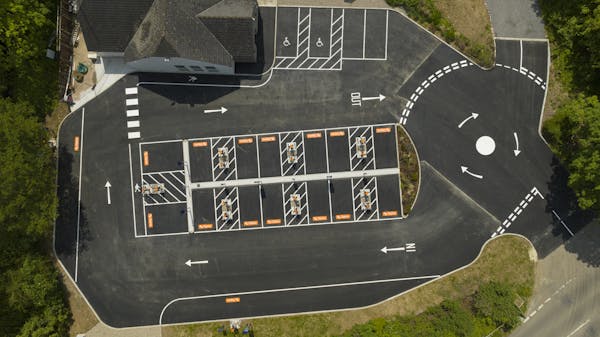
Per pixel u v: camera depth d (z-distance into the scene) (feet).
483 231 110.22
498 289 106.11
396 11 110.22
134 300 111.45
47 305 105.60
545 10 109.60
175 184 111.65
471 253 110.22
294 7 110.52
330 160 110.63
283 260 110.73
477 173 110.11
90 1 100.07
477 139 110.32
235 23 101.09
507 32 110.22
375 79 110.42
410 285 110.42
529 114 110.11
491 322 107.34
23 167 93.81
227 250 111.14
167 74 111.45
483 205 110.52
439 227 110.52
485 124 110.22
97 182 112.16
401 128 110.22
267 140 110.73
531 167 110.01
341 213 110.63
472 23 109.81
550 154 110.01
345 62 110.63
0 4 98.48
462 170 110.32
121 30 102.53
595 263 109.70
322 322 110.11
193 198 111.45
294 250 110.73
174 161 111.65
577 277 109.70
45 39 108.78
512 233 110.11
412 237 110.52
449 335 102.89
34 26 105.50
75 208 112.06
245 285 111.04
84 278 111.55
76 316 111.04
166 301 111.24
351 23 110.52
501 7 110.52
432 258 110.32
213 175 111.14
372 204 110.52
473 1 110.11
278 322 110.42
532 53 110.11
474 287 109.40
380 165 110.32
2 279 103.50
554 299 109.70
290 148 109.91
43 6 104.73
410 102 110.32
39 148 100.78
